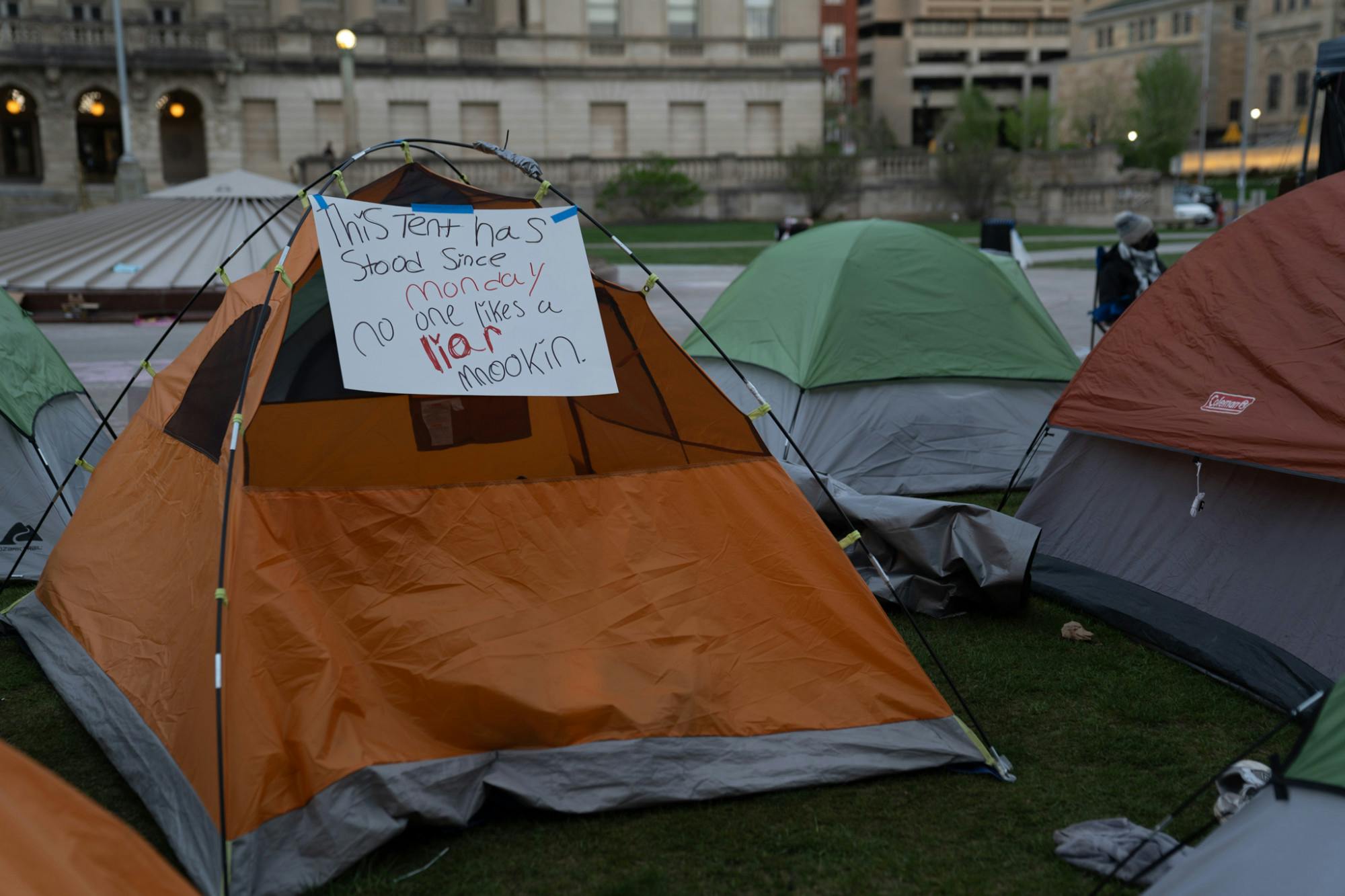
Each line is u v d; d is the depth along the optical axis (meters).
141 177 31.08
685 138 44.47
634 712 3.65
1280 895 2.45
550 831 3.46
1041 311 8.10
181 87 39.47
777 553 3.97
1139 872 3.13
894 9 86.50
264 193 18.94
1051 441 7.52
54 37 38.12
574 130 43.38
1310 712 3.66
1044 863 3.28
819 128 45.25
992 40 86.81
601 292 3.94
